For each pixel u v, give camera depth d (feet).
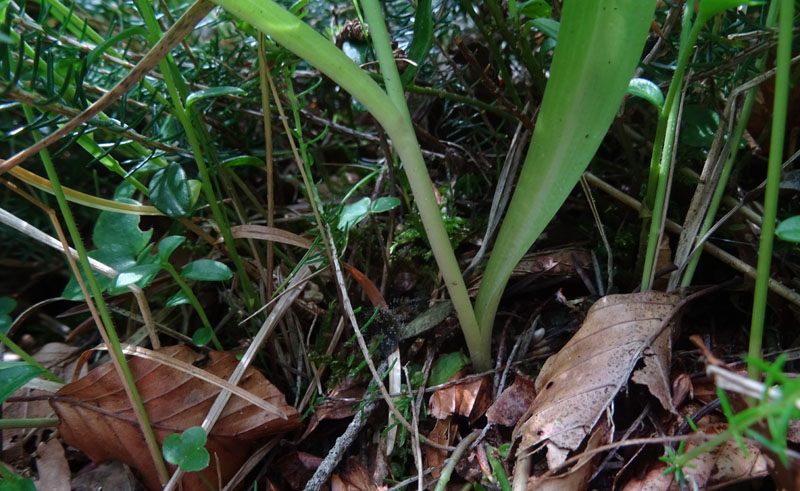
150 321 0.57
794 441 0.43
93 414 0.55
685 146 0.68
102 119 0.53
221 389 0.57
